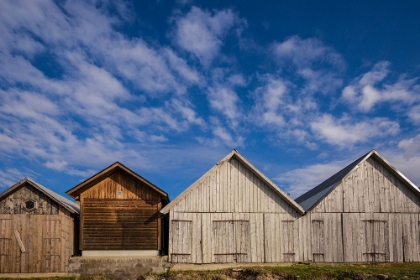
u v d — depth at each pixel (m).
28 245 20.64
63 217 20.98
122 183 21.91
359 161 22.69
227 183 21.88
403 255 22.03
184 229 21.19
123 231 21.45
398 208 22.50
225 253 21.20
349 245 21.88
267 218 21.78
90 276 20.16
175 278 19.44
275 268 20.39
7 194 20.89
